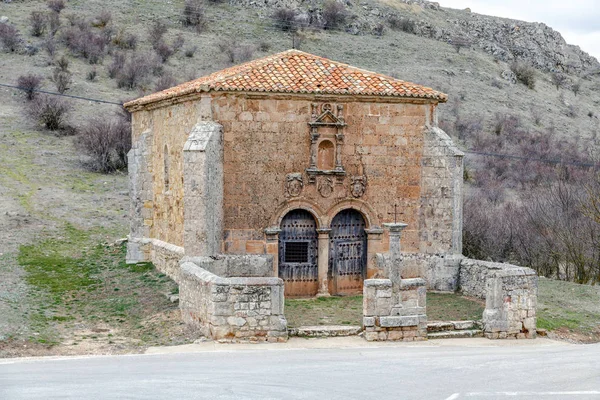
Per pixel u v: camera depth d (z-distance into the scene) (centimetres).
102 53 9281
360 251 3189
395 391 1578
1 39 8950
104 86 8219
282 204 3066
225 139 3009
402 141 3167
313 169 3077
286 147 3061
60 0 10731
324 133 3092
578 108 11912
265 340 2355
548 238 4372
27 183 5447
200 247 2898
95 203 5162
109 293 3148
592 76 16175
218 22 11588
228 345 2300
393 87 3155
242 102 3014
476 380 1712
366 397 1517
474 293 3058
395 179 3170
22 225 4456
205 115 2991
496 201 5556
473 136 8344
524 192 5984
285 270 3117
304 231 3133
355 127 3123
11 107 7306
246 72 3116
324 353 2172
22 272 3459
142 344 2381
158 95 3484
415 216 3197
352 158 3131
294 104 3059
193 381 1681
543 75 14300
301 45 11006
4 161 5881
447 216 3156
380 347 2316
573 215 4450
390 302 2444
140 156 3662
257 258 3023
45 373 1823
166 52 9450
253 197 3041
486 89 10988
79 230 4484
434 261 3159
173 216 3366
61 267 3619
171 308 2809
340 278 3161
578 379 1736
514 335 2592
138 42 10081
